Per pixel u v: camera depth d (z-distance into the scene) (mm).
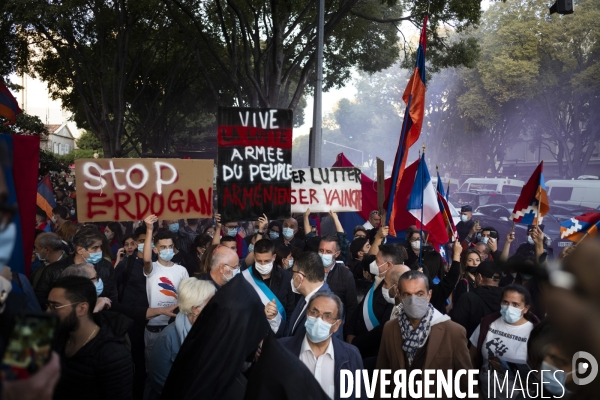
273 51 15969
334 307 3273
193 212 6234
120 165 6023
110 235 8570
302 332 3531
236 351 2609
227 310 2645
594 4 33438
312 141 14266
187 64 27047
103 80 22797
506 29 34500
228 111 5938
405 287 3533
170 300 5207
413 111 6543
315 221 10945
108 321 3232
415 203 6805
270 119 6031
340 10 16125
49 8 18562
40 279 4820
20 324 1197
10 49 24109
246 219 6051
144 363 5336
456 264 5125
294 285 4289
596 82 32812
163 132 32250
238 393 2904
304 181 7617
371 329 4648
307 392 2111
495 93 36406
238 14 16000
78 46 22875
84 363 2979
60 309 2953
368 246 6605
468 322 4785
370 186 10438
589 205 21812
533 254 7910
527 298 3932
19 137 4793
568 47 34125
